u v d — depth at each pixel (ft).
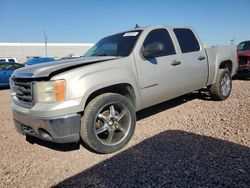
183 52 16.93
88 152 12.65
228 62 22.24
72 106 10.96
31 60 83.05
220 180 9.21
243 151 11.37
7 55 187.11
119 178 9.92
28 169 11.28
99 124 12.20
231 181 9.10
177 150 11.97
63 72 11.25
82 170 10.84
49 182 10.09
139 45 14.33
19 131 13.10
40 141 14.60
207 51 19.24
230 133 13.57
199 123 15.69
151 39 15.20
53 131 10.92
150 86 14.43
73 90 11.07
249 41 38.29
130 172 10.30
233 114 16.92
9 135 15.97
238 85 29.63
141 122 16.70
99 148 11.94
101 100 11.85
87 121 11.54
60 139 11.09
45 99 11.07
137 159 11.38
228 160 10.62
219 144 12.30
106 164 11.19
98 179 9.98
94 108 11.64
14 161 12.13
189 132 14.25
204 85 19.26
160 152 11.89
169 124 15.92
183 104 20.74
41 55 197.88
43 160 12.09
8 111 23.34
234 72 23.00
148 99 14.57
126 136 12.83
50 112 10.75
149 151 12.10
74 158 12.07
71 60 13.30
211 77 19.65
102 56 14.47
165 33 16.33
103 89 12.58
